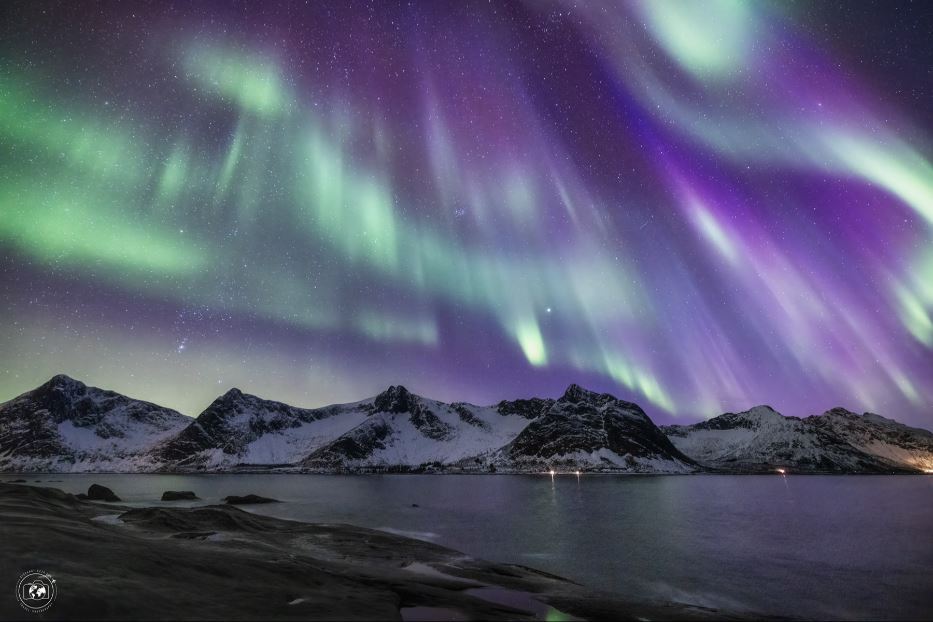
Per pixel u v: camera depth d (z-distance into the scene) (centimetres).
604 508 10375
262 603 1992
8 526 2684
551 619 2414
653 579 3941
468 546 5497
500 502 11950
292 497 13800
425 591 2725
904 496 14450
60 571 1898
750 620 2795
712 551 5288
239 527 5012
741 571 4284
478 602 2617
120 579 1936
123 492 15162
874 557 4994
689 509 10219
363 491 16812
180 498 11762
